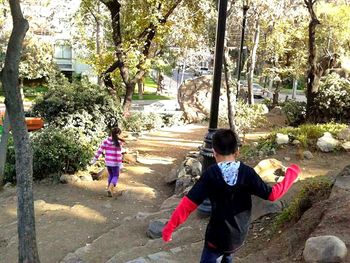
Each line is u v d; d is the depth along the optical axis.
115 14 14.54
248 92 23.89
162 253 5.09
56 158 10.04
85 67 42.25
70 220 7.69
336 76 15.19
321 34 26.12
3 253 6.50
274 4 21.77
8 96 4.94
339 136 9.20
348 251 3.69
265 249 4.66
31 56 30.62
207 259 2.96
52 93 12.55
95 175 10.37
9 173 10.60
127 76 15.14
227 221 2.84
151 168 11.41
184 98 23.78
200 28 16.20
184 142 15.91
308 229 4.46
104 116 12.61
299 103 17.11
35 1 28.27
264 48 26.36
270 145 9.23
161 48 16.86
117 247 6.15
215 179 2.83
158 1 14.02
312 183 5.46
